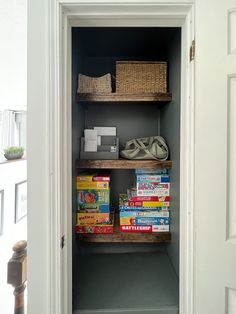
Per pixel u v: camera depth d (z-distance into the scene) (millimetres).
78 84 1297
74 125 1246
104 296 1128
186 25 916
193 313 902
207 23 834
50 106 878
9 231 3379
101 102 1364
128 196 1437
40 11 870
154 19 933
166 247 1611
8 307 2426
